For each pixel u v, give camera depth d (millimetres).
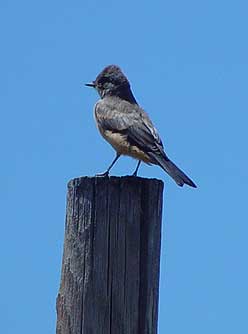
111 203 10258
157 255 10375
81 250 10141
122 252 10172
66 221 10375
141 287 10117
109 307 9984
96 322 9914
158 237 10430
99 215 10234
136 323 9992
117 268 10102
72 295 10023
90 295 9984
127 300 10023
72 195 10336
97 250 10141
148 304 10078
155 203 10430
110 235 10211
